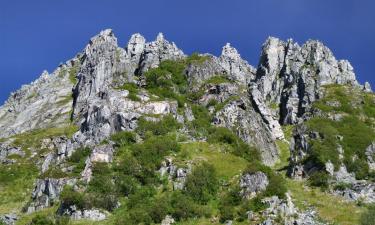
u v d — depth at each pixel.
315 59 199.12
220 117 158.12
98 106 154.25
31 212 128.00
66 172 135.62
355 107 170.38
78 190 122.44
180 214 112.81
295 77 197.25
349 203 117.62
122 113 147.88
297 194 122.25
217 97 168.50
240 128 155.62
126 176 124.75
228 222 108.56
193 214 113.25
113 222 113.12
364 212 108.25
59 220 114.94
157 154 133.25
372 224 104.06
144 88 169.75
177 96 165.38
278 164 151.50
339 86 185.50
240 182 119.12
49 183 131.00
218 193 120.50
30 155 176.88
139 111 151.12
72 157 141.62
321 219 107.62
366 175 132.88
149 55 199.50
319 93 181.88
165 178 125.94
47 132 191.50
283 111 189.12
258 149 152.25
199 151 139.00
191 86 175.50
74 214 116.81
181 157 133.25
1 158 179.00
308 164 134.00
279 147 160.62
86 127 154.25
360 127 154.62
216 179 124.56
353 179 129.12
